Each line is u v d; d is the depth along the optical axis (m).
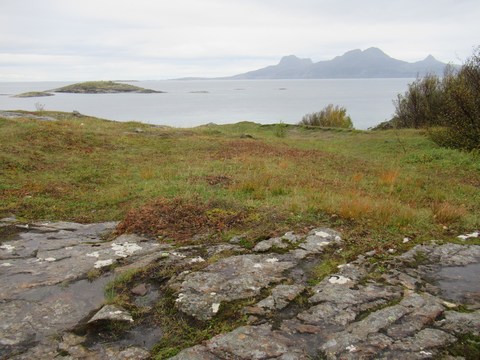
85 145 17.14
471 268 5.95
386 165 16.20
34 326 4.50
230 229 7.46
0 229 7.57
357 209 8.05
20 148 14.68
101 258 6.25
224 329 4.41
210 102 136.25
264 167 13.98
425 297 4.94
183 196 9.20
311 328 4.40
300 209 8.34
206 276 5.53
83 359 3.99
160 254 6.29
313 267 5.93
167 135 22.86
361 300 4.92
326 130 31.23
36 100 133.88
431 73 30.27
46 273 5.74
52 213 8.85
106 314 4.64
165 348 4.17
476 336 4.17
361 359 3.84
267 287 5.28
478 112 17.59
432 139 20.25
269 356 3.92
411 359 3.83
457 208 8.86
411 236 7.18
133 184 11.38
